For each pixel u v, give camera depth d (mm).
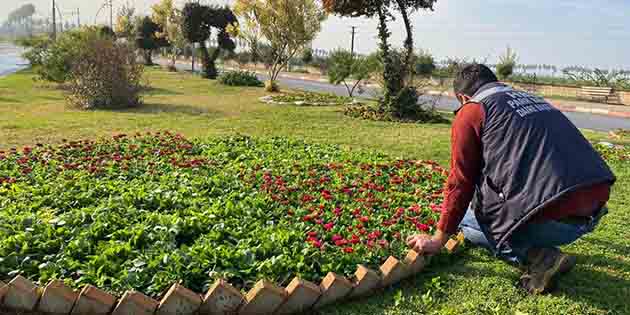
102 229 3881
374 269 3652
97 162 6289
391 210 4855
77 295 2984
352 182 5754
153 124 11109
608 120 17562
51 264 3312
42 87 19578
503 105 3068
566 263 3367
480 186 3246
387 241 4102
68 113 12547
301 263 3434
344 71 21688
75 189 5062
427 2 12812
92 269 3309
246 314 3076
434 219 4527
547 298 3340
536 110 3072
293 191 5285
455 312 3178
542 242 3225
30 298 2965
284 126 11312
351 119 12875
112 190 5035
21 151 7328
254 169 6109
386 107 13344
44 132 9586
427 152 8703
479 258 4004
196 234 3994
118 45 14539
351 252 3664
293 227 4203
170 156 6832
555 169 2904
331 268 3490
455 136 3186
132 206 4500
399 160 7027
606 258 4066
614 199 5910
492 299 3348
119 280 3154
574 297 3385
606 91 24672
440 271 3770
